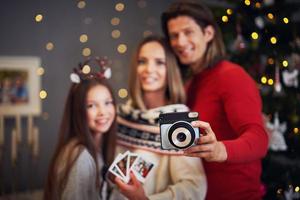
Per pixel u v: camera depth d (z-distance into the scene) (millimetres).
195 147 1201
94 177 1535
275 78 2398
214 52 1825
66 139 1620
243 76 1634
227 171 1700
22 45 4000
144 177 1506
